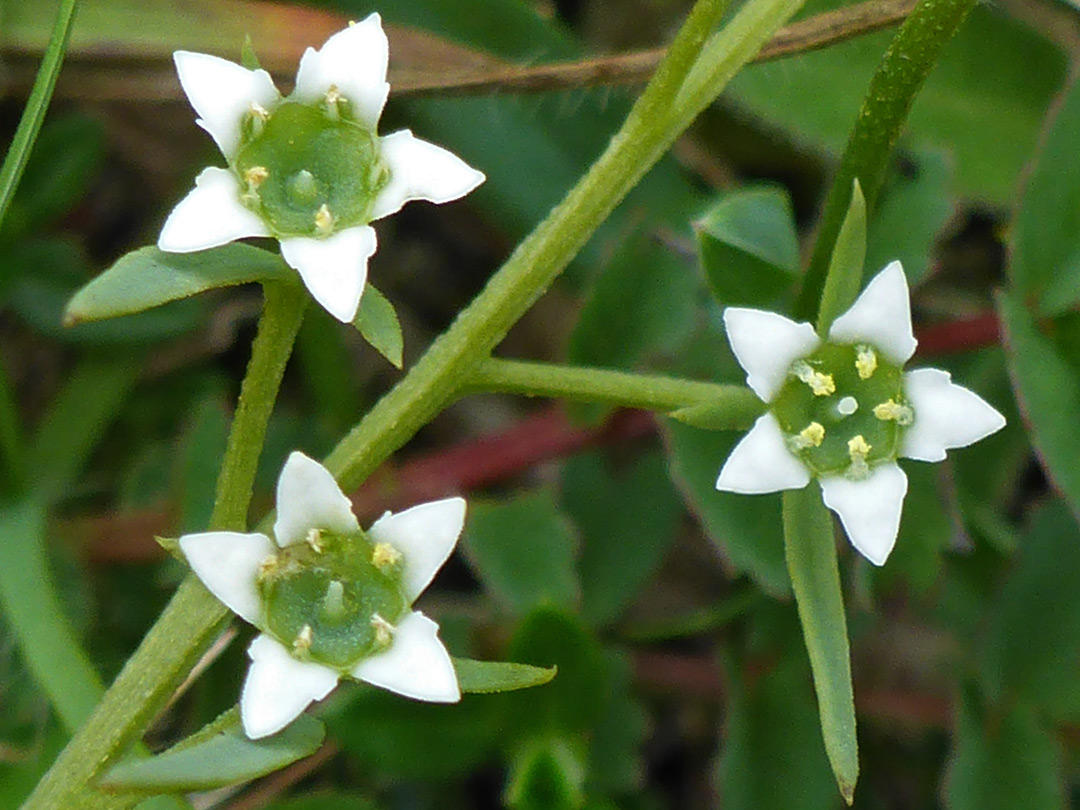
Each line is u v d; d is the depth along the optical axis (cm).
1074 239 6
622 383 5
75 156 7
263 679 5
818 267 6
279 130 5
